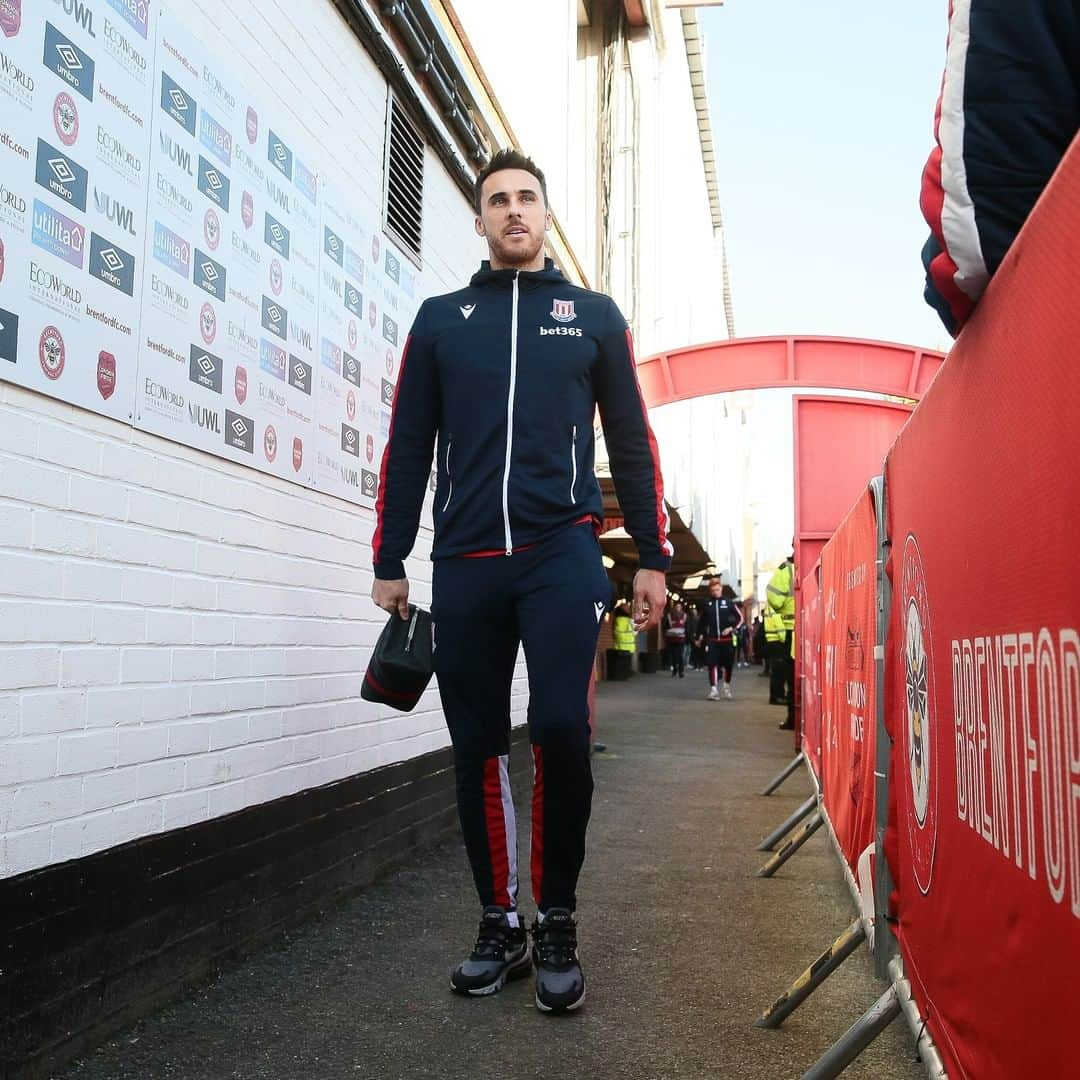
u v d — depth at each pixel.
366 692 3.11
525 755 7.18
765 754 9.51
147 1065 2.48
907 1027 2.82
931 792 2.09
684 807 6.53
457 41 5.95
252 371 3.52
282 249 3.77
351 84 4.51
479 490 2.97
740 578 52.16
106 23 2.70
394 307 5.03
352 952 3.43
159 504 2.94
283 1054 2.57
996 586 1.55
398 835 4.71
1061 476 1.24
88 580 2.60
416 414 3.18
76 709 2.54
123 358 2.76
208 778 3.17
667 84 19.05
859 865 3.16
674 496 16.05
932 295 1.77
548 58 9.33
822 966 2.80
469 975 3.02
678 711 14.94
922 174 1.61
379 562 3.16
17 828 2.32
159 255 2.94
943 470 1.96
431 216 5.64
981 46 1.39
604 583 2.99
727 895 4.33
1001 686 1.53
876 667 2.80
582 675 2.91
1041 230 1.30
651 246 16.55
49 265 2.46
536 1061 2.56
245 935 3.32
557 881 2.98
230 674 3.32
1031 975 1.37
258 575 3.54
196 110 3.17
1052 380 1.27
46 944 2.37
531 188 3.14
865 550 3.23
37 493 2.41
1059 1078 1.25
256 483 3.54
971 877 1.72
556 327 3.05
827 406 9.51
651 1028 2.80
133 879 2.72
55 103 2.49
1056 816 1.27
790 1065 2.56
